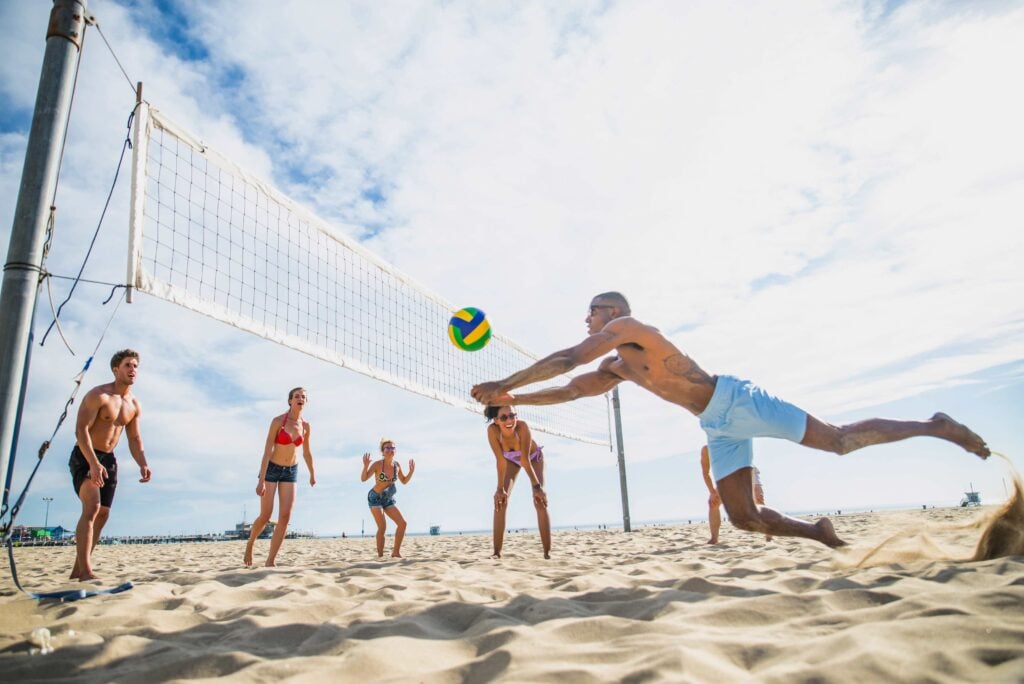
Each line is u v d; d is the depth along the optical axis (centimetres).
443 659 149
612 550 579
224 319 403
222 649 169
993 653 114
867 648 119
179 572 417
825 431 251
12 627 206
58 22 293
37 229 272
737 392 256
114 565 611
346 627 187
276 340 445
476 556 549
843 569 256
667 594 201
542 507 492
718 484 271
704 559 393
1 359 254
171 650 167
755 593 213
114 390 414
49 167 279
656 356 265
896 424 255
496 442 509
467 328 396
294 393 520
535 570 375
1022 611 141
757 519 265
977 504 1479
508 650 141
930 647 120
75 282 299
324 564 512
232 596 267
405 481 633
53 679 148
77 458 397
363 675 136
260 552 853
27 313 264
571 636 155
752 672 122
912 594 171
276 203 465
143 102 351
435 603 214
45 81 287
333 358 497
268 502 501
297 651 165
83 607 238
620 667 125
